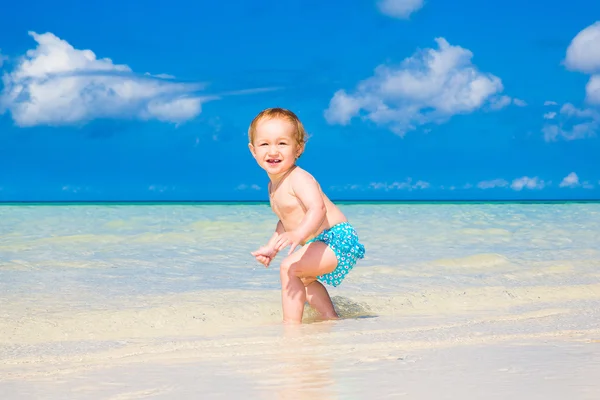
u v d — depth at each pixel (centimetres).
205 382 212
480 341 286
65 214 1492
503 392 186
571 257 720
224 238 913
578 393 184
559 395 182
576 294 495
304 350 271
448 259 680
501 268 632
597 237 960
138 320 385
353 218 1386
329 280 410
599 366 222
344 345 281
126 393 202
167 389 204
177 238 910
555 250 793
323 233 408
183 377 221
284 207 410
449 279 564
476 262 666
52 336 347
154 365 247
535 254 750
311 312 421
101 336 350
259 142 410
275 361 246
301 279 407
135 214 1508
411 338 297
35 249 772
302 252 403
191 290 496
